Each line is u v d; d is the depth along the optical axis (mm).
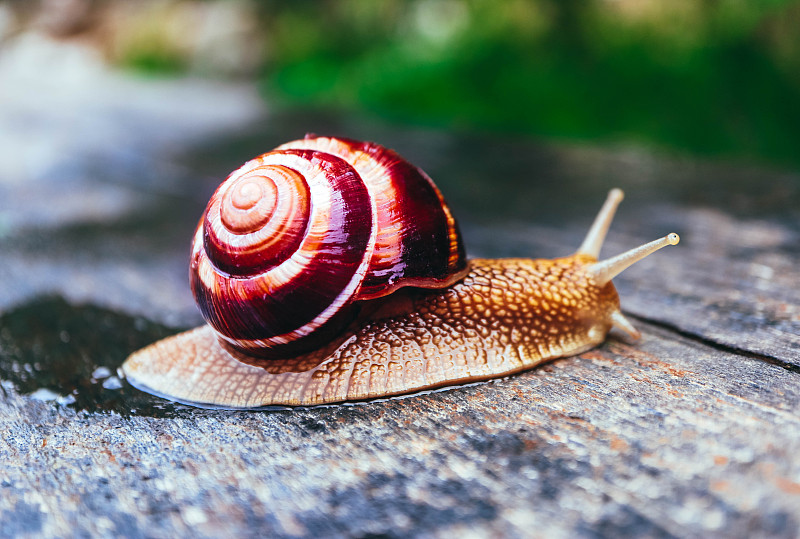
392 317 159
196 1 1088
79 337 178
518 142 415
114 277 210
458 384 152
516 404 145
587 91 481
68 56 1144
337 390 151
